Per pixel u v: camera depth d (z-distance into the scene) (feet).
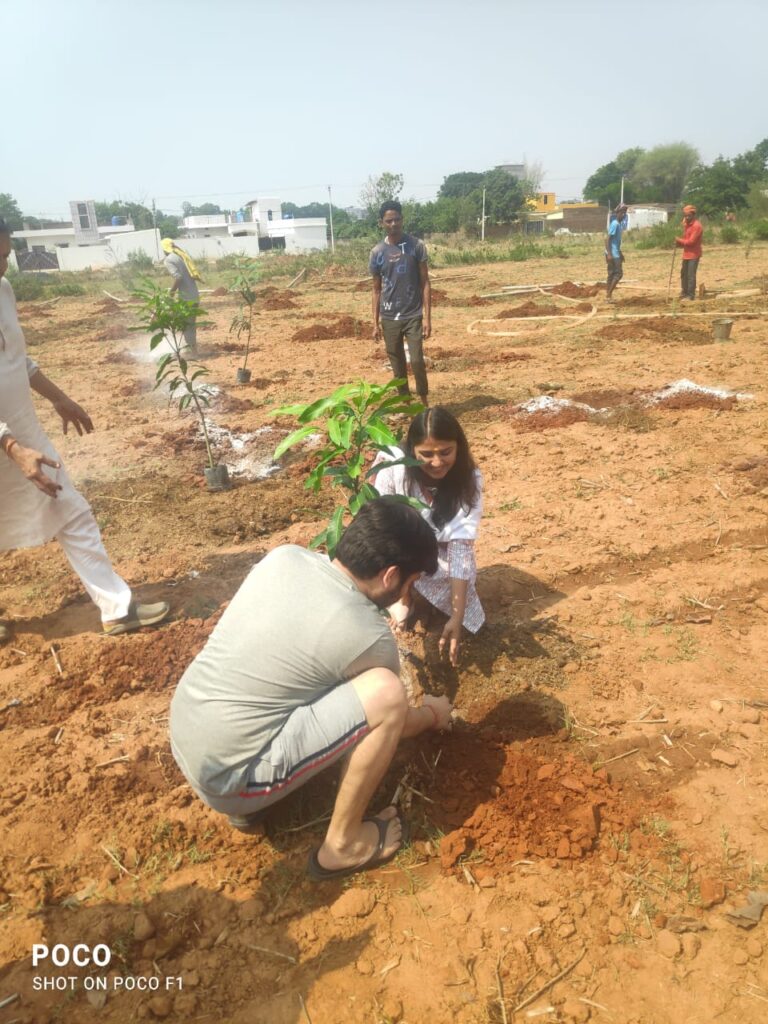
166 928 7.52
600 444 20.08
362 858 8.00
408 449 10.21
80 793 9.15
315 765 7.55
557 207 280.92
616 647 11.58
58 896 7.89
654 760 9.41
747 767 9.27
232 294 62.85
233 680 7.45
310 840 8.50
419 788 9.05
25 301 76.18
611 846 8.17
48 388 12.09
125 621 12.38
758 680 10.78
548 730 9.89
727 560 13.96
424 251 22.81
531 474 18.39
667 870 7.91
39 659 11.87
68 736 10.19
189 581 13.99
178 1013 6.71
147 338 42.68
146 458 20.83
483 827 8.49
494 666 11.05
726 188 204.44
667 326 35.60
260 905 7.71
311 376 30.04
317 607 7.49
